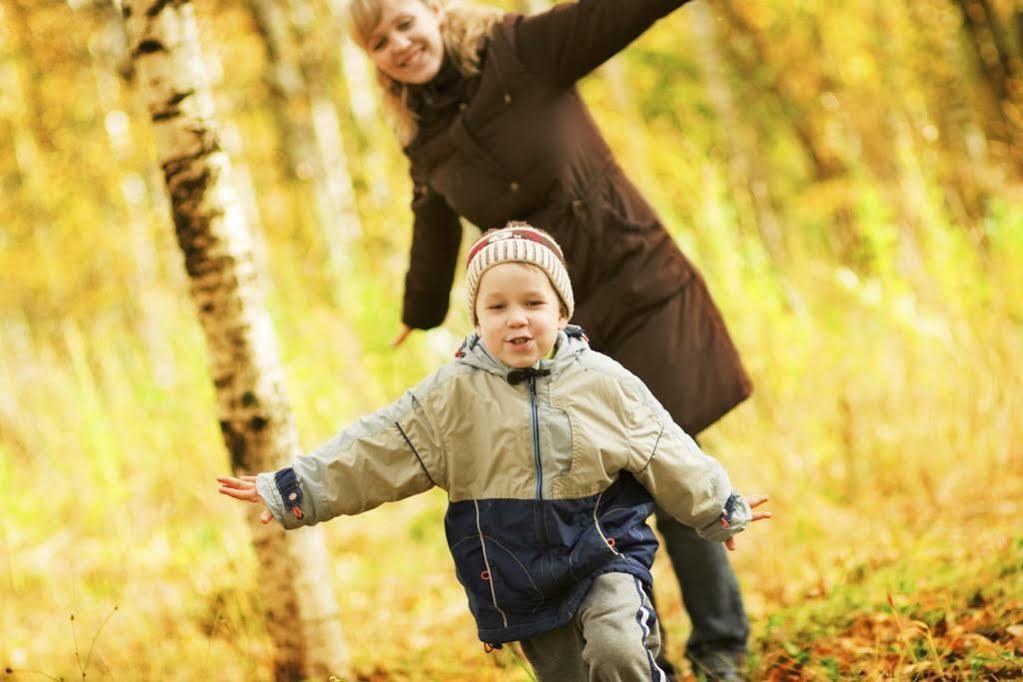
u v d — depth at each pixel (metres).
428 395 3.54
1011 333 8.12
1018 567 5.18
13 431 11.33
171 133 5.08
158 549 8.30
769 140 24.30
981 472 7.46
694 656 4.59
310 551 5.30
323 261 16.91
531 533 3.45
